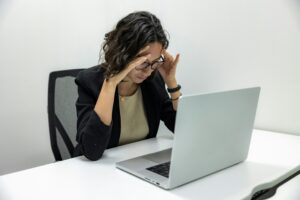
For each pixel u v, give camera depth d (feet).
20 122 6.23
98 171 3.50
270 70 5.18
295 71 4.95
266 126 5.39
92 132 3.77
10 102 6.05
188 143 2.94
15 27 5.86
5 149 6.16
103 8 6.68
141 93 4.85
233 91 3.20
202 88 6.01
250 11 5.21
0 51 5.79
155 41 3.87
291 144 4.55
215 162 3.37
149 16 3.98
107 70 3.94
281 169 3.60
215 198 2.89
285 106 5.14
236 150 3.60
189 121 2.86
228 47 5.55
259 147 4.40
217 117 3.13
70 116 5.11
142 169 3.42
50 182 3.19
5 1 5.71
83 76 4.50
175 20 6.15
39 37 6.11
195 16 5.85
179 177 3.02
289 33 4.91
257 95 3.56
